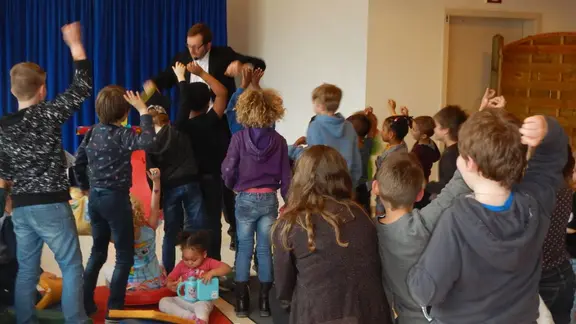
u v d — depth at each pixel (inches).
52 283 137.5
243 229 134.2
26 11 258.4
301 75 278.1
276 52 297.7
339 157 84.7
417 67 241.8
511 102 246.5
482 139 64.2
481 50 253.4
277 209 134.1
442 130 144.5
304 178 83.2
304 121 277.9
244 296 136.8
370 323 78.4
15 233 115.6
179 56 172.4
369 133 185.5
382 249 81.1
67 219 115.0
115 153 121.6
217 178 152.1
